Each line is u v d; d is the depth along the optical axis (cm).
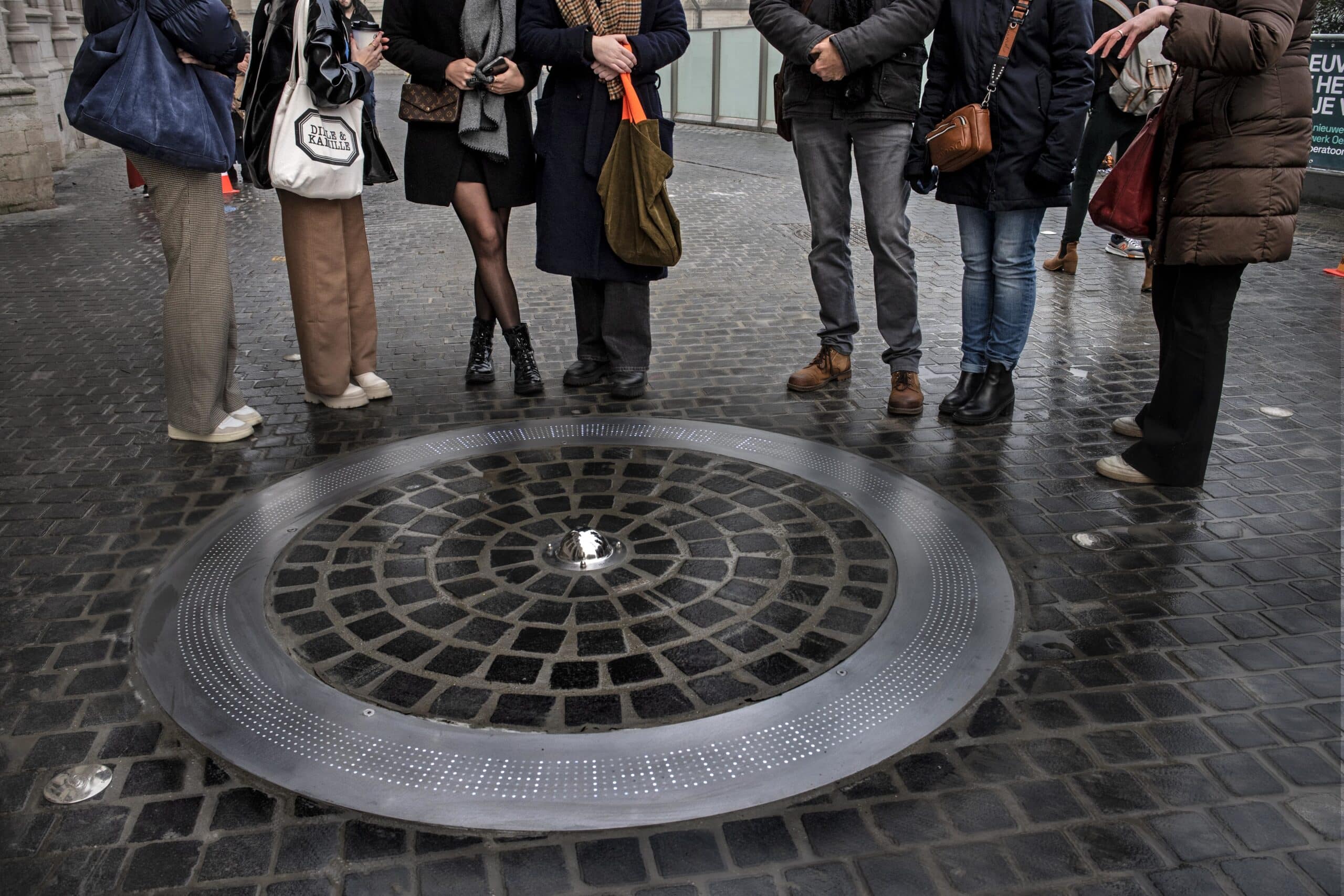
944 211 989
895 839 203
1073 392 473
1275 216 326
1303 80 322
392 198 1088
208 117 377
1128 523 339
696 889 191
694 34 2038
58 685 253
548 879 193
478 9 424
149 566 313
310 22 386
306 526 337
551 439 412
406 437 417
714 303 639
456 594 293
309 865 196
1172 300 371
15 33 1294
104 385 485
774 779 219
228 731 235
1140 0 638
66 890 190
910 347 448
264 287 695
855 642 269
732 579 301
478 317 484
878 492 360
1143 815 209
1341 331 562
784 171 1316
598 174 441
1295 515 344
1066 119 394
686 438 412
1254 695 247
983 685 251
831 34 428
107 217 981
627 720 237
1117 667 259
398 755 226
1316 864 196
